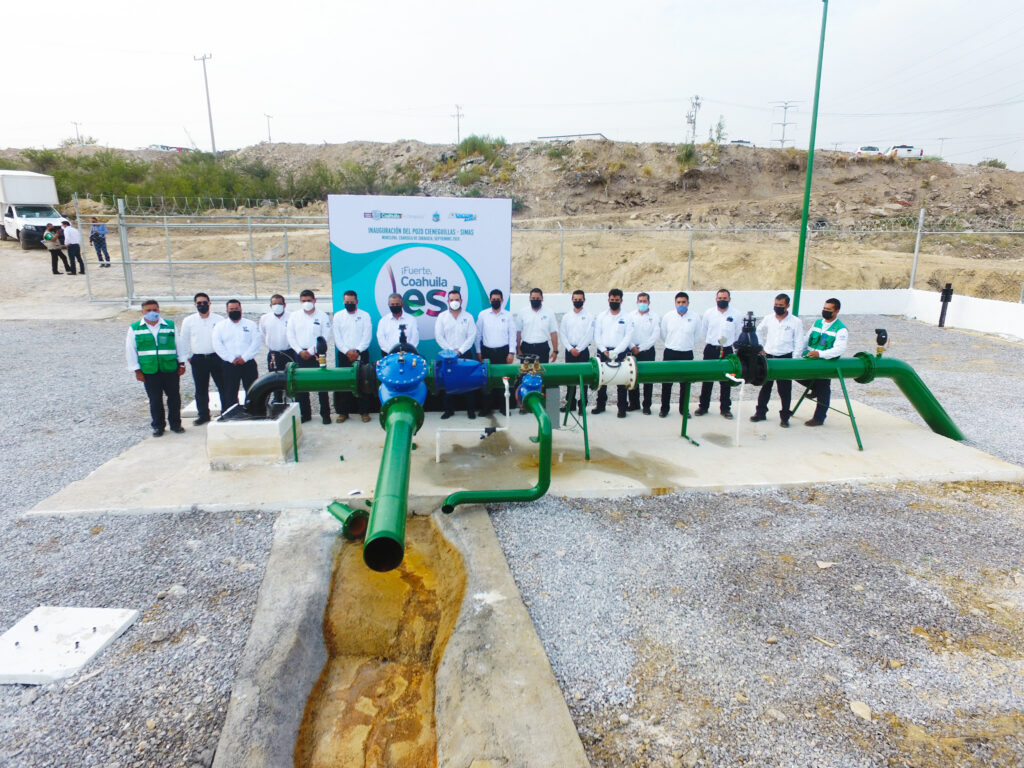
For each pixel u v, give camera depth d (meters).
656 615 4.54
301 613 4.44
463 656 4.00
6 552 5.26
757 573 5.09
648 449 7.57
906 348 14.38
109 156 51.44
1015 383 11.23
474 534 5.55
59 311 17.27
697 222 35.66
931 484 6.82
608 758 3.35
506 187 43.25
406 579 5.18
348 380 6.77
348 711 3.93
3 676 3.82
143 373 7.75
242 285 23.30
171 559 5.19
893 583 4.97
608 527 5.79
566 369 7.08
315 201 44.44
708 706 3.71
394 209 8.36
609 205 41.94
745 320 7.56
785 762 3.34
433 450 7.43
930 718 3.64
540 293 8.79
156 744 3.39
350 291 8.31
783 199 40.47
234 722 3.47
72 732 3.46
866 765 3.32
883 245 31.56
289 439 7.18
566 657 4.10
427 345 8.81
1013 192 42.75
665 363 7.29
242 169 50.06
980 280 23.80
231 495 6.18
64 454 7.49
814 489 6.63
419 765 3.52
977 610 4.65
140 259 28.44
